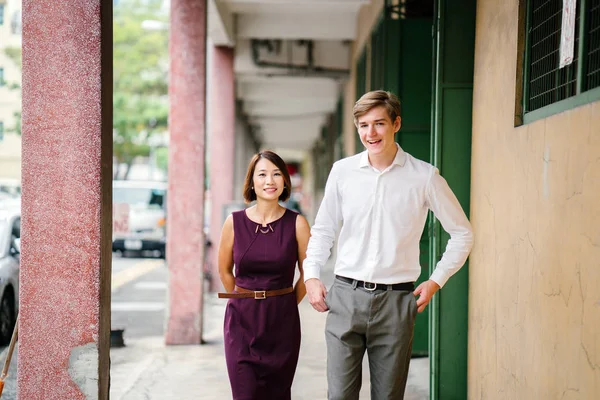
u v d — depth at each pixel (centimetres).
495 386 397
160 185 1694
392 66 663
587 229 273
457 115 466
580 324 278
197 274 739
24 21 345
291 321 374
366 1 961
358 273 316
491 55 418
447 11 464
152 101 3216
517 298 359
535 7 358
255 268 371
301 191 6106
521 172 356
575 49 300
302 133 2747
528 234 343
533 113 350
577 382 280
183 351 708
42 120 346
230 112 1277
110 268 371
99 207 347
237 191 1802
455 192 467
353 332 316
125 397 535
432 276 319
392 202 312
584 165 277
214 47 1273
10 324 767
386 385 317
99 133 347
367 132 309
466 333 467
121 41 3128
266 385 369
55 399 348
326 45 1315
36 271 347
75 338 348
